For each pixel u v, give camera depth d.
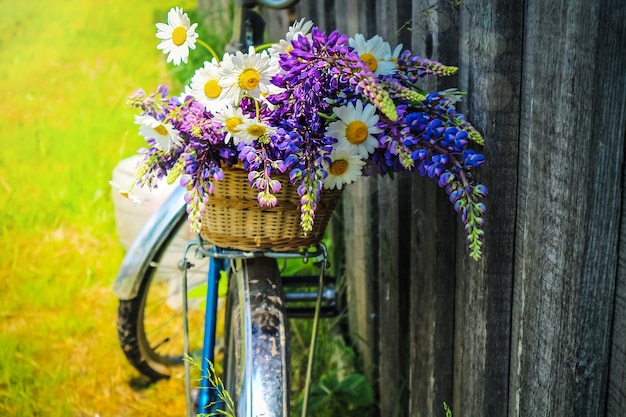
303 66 2.34
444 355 2.70
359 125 2.36
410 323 2.87
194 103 2.44
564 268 2.25
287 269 3.55
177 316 3.91
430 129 2.36
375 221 3.18
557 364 2.29
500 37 2.35
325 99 2.38
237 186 2.47
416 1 2.69
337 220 3.55
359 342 3.40
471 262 2.53
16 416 3.35
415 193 2.76
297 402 3.28
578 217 2.21
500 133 2.39
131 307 3.30
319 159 2.35
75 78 6.45
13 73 6.72
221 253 2.61
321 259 2.61
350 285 3.45
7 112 6.05
